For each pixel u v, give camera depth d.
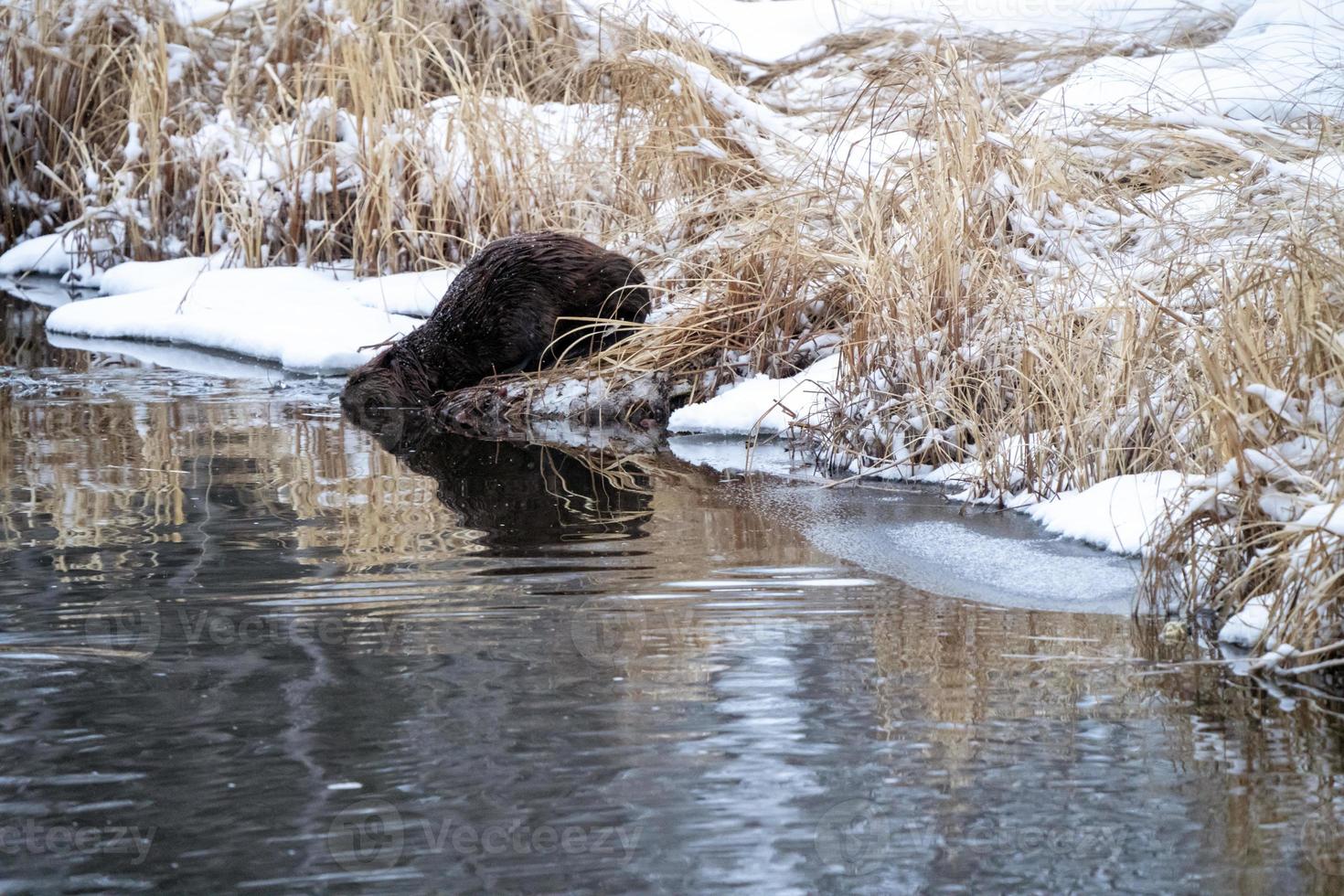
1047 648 17.61
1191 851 12.84
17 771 14.41
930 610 19.00
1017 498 24.61
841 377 28.97
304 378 36.75
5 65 54.19
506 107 42.88
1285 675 16.70
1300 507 17.75
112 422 31.08
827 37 49.00
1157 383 24.48
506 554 21.41
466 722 15.41
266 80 52.12
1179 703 15.93
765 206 34.22
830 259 30.95
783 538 22.42
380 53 47.44
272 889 12.42
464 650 17.41
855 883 12.38
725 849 12.98
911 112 35.78
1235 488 18.50
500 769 14.40
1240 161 31.08
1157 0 48.12
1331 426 18.39
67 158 52.47
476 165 41.72
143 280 45.81
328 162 45.69
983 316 27.55
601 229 39.06
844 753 14.70
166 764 14.52
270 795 13.89
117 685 16.39
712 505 24.56
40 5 54.06
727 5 54.38
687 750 14.77
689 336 33.41
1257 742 14.93
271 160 47.06
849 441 27.70
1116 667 16.98
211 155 47.94
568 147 41.50
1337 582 16.66
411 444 29.36
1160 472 22.97
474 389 33.22
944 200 28.44
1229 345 20.38
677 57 40.34
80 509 23.89
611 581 20.12
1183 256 27.41
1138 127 33.06
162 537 22.27
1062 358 25.59
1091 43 44.81
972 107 30.83
